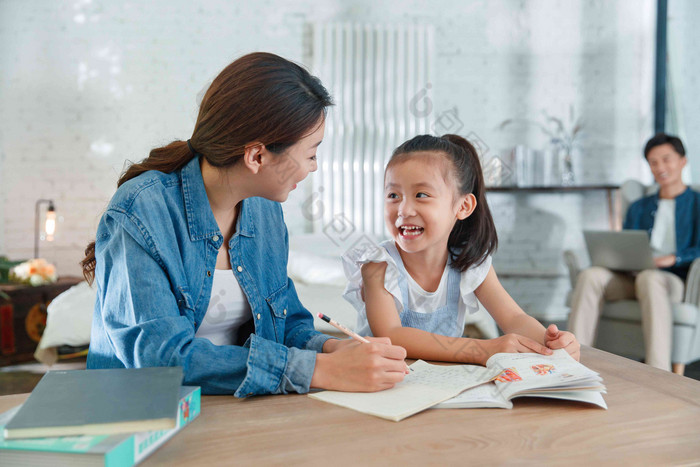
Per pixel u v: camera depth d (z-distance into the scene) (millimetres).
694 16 3910
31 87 3992
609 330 2975
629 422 707
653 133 4285
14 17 3953
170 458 592
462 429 680
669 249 3182
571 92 4426
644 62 4430
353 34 4121
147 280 848
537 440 649
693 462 596
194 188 943
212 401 782
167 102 4117
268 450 615
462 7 4312
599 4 4410
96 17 4035
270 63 854
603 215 4461
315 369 822
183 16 4102
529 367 860
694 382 888
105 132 4078
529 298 4434
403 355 842
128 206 875
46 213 3990
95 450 531
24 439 557
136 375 709
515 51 4367
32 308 3188
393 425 692
